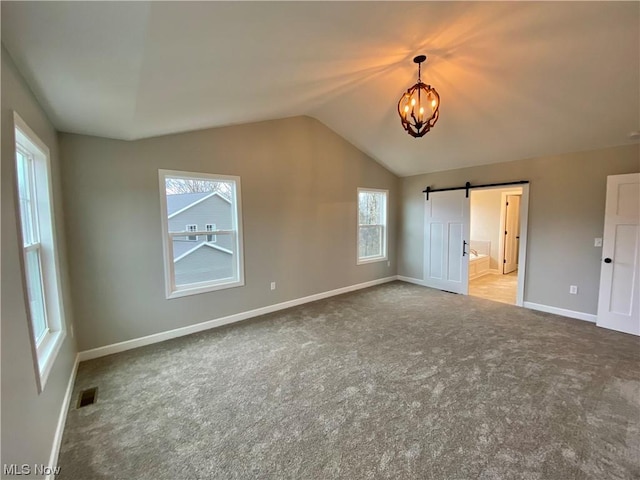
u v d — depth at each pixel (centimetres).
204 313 377
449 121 403
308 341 337
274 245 441
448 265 556
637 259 343
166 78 198
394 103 385
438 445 183
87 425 205
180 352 313
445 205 554
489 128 395
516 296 495
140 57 162
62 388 217
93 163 297
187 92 232
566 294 414
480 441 186
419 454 177
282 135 441
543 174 428
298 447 184
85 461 175
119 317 318
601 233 381
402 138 477
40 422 158
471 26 226
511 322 392
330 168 508
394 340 338
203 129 362
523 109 343
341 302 488
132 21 131
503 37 240
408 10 197
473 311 439
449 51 263
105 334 310
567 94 303
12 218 144
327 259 515
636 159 352
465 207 524
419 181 596
